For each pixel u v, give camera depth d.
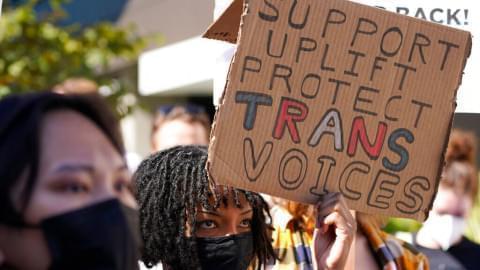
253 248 2.69
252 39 2.30
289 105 2.36
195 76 7.16
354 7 2.40
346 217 2.43
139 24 9.43
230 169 2.31
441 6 3.21
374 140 2.46
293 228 2.97
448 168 4.11
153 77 7.96
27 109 1.61
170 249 2.61
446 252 4.07
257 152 2.33
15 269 1.58
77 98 1.66
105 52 7.80
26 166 1.57
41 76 7.48
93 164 1.63
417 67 2.49
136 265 1.69
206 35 2.68
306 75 2.37
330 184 2.43
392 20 2.45
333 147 2.42
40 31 7.55
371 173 2.46
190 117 4.77
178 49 7.48
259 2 2.30
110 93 7.92
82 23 10.28
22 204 1.56
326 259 2.46
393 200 2.50
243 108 2.31
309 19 2.35
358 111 2.44
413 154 2.51
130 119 9.52
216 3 3.11
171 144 4.71
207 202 2.56
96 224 1.60
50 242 1.57
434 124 2.52
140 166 2.73
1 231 1.58
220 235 2.58
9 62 7.33
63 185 1.60
